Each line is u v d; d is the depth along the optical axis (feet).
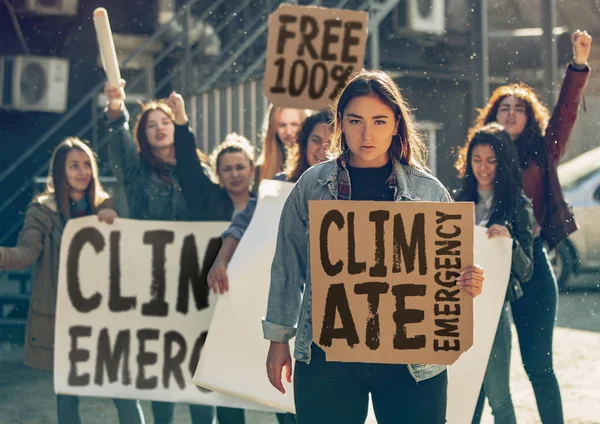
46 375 23.95
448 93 45.42
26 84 43.62
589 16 48.32
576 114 17.89
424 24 43.62
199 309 17.16
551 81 38.60
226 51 45.09
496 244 15.84
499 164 16.26
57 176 17.72
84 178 17.81
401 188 11.78
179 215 18.26
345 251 11.52
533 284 16.74
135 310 17.17
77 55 44.73
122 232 17.25
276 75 16.97
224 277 15.83
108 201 18.03
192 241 17.26
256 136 33.71
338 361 11.58
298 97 17.02
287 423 15.81
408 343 11.51
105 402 21.50
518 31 46.52
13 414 20.51
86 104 44.86
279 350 12.09
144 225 17.25
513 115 17.72
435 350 11.51
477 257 15.84
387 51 44.73
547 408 16.62
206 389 16.79
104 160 43.21
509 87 18.11
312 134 16.28
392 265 11.53
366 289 11.53
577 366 24.58
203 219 18.22
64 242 17.19
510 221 16.22
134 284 17.22
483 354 15.42
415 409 11.59
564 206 17.72
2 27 44.09
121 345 17.15
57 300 17.15
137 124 18.47
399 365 11.57
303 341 11.71
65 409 17.20
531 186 17.62
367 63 38.68
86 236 17.22
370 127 11.51
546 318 16.71
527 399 21.42
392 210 11.51
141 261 17.24
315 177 12.03
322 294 11.53
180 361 17.07
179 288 17.20
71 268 17.19
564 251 37.86
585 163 39.96
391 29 44.32
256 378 15.66
